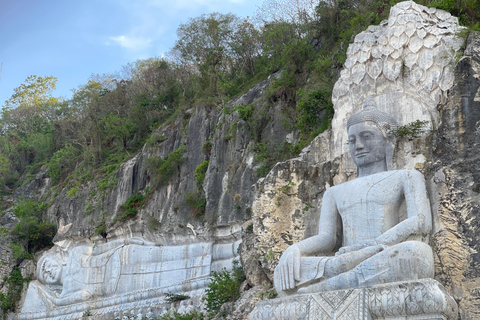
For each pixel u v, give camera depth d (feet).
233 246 68.49
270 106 73.00
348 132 38.58
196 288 68.44
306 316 30.89
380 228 34.30
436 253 34.27
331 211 37.06
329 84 64.44
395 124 38.11
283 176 43.06
